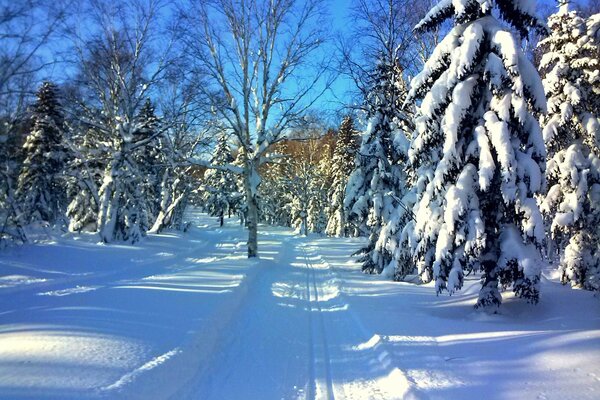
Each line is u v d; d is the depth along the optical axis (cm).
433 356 670
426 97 1044
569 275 1620
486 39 998
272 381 600
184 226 4619
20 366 511
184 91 2294
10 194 2102
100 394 439
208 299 1003
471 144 991
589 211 1623
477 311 1027
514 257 953
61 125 3159
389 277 1712
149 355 587
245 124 2173
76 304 909
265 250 2984
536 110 970
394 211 1802
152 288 1152
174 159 2667
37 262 1747
